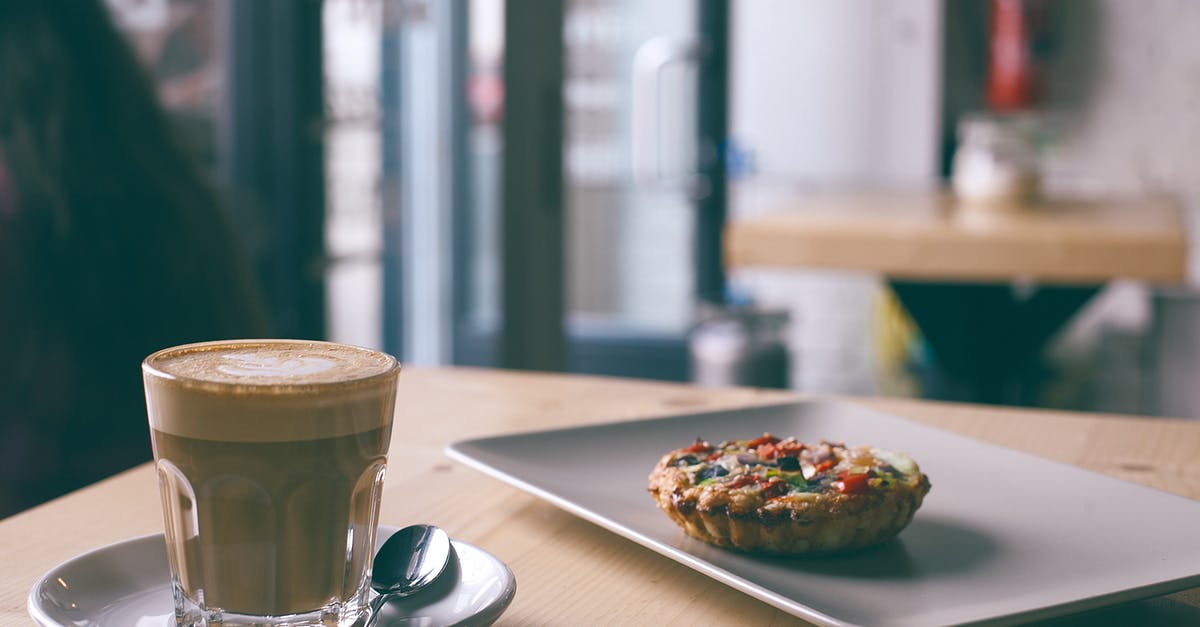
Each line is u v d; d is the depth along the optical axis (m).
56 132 1.13
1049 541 0.59
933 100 4.19
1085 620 0.52
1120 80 4.25
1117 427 0.87
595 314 4.29
